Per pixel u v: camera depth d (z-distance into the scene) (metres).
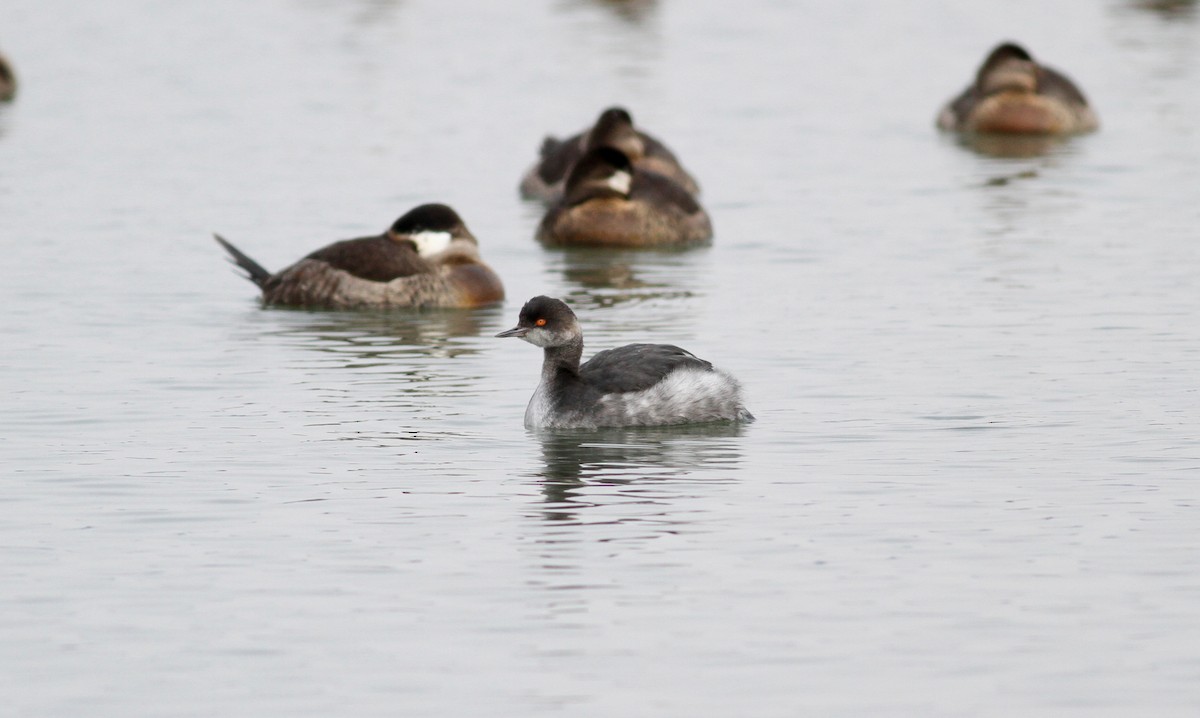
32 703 11.23
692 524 14.30
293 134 37.28
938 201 31.08
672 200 28.56
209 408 18.16
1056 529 14.10
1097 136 37.84
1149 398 18.19
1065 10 55.53
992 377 19.14
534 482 15.48
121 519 14.53
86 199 30.62
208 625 12.37
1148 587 12.87
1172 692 11.22
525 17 54.19
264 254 26.75
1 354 20.55
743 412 17.55
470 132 37.88
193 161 34.31
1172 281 24.25
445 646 11.98
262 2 56.97
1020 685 11.33
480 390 19.06
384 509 14.75
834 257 26.62
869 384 18.92
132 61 46.34
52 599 12.84
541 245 28.73
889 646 11.91
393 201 31.19
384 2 57.34
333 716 11.02
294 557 13.63
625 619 12.38
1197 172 33.31
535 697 11.23
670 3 57.06
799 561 13.45
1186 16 54.19
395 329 22.39
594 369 17.56
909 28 52.38
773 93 42.66
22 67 45.38
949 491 15.11
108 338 21.48
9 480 15.59
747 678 11.46
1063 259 25.92
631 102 41.12
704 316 22.66
